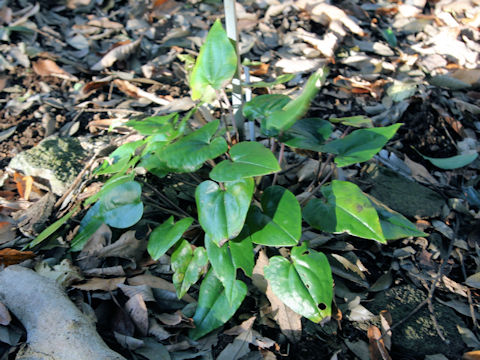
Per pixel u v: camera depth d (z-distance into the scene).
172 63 1.07
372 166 0.85
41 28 1.12
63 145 0.82
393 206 0.78
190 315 0.57
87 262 0.61
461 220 0.78
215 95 0.63
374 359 0.55
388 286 0.66
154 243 0.57
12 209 0.71
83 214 0.70
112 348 0.51
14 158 0.79
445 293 0.66
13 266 0.55
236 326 0.57
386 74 1.09
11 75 0.99
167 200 0.67
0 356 0.47
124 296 0.57
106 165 0.66
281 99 0.64
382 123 0.96
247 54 1.11
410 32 1.27
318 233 0.70
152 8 1.22
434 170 0.89
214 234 0.50
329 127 0.64
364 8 1.33
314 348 0.56
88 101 0.95
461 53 1.18
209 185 0.53
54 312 0.49
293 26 1.20
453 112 1.00
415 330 0.60
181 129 0.60
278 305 0.58
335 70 1.08
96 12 1.21
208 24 1.21
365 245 0.72
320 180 0.79
